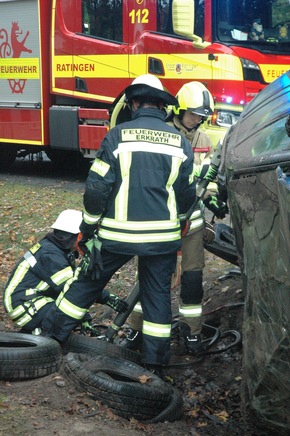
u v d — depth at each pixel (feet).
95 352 15.23
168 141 14.32
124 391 13.20
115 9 35.96
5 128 42.42
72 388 13.37
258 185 11.62
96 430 11.92
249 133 14.30
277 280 10.78
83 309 14.96
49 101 40.47
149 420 13.28
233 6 32.50
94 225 14.30
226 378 15.64
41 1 39.52
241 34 32.65
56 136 39.70
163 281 14.58
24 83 41.01
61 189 37.04
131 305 16.22
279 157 10.74
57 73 39.19
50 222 29.25
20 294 15.81
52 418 12.23
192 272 16.55
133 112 14.70
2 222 29.78
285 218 10.08
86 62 37.65
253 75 32.73
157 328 14.53
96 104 38.29
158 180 14.16
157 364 14.56
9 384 13.51
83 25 37.63
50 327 15.05
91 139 38.04
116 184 14.19
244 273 13.20
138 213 14.15
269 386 11.66
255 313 11.99
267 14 32.91
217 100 32.76
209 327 18.15
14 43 41.09
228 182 13.73
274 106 14.52
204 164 16.61
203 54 32.94
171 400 13.75
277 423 12.07
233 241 17.83
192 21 32.27
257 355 11.86
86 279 14.78
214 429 13.34
